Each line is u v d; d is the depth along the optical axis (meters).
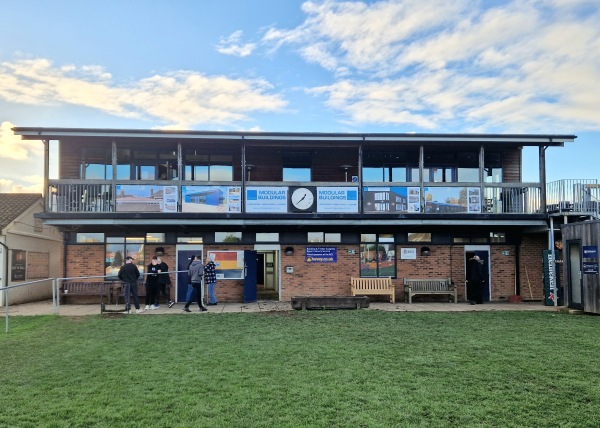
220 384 7.51
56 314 15.09
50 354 9.62
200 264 16.19
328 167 20.38
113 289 18.52
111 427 5.81
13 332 12.08
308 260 19.48
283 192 18.36
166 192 17.97
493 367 8.53
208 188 18.12
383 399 6.80
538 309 16.92
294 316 14.75
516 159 21.03
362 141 18.27
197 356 9.41
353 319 14.13
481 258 20.12
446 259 19.92
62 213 17.39
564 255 16.88
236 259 19.31
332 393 7.05
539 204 19.08
